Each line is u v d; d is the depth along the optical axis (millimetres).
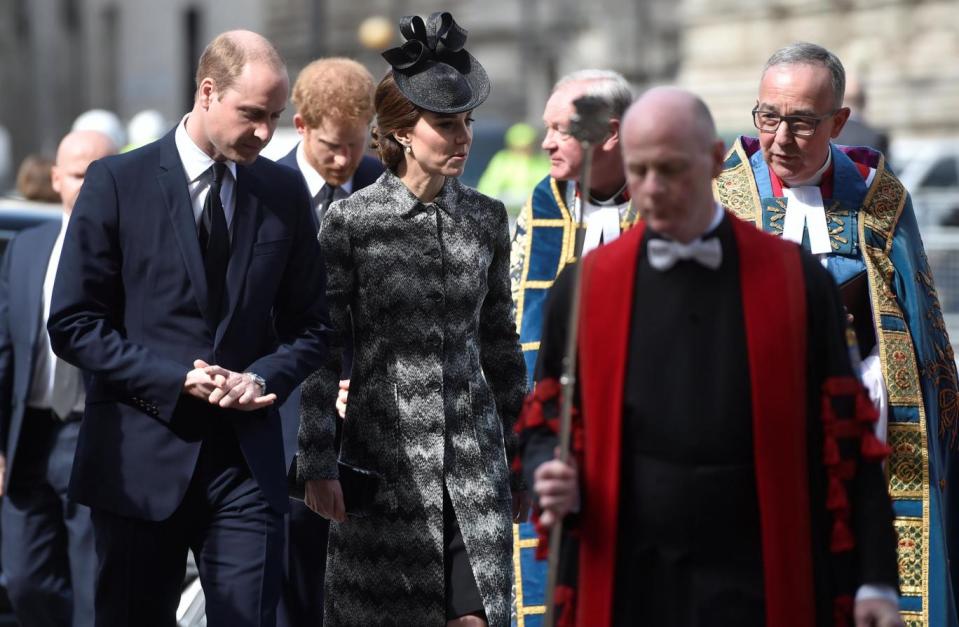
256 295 16828
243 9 129875
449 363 17047
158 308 16594
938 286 37906
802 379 12711
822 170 18734
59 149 23859
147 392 16250
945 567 18312
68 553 22250
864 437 12727
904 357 18328
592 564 12859
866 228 18578
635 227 13250
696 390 12703
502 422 17828
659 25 118875
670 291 12844
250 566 16656
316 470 16969
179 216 16625
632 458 12906
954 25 82125
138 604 16922
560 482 12766
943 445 18766
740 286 12758
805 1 88812
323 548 20547
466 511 16844
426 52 16812
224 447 16875
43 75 156875
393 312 16953
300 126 20734
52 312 16438
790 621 12531
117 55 147250
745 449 12680
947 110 81438
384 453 16938
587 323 13023
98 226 16531
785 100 18078
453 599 16875
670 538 12734
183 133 16844
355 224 17031
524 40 122875
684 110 12438
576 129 13508
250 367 16609
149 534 16750
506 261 17703
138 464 16609
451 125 16766
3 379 21984
